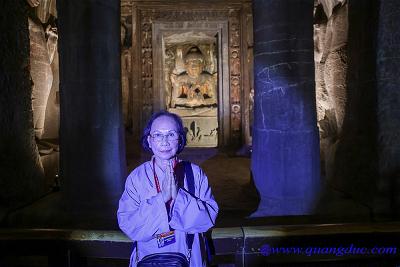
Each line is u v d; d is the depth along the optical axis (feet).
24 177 15.52
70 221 14.20
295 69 13.80
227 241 7.06
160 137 5.64
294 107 13.82
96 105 14.37
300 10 13.84
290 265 7.94
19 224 14.24
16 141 15.31
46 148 18.66
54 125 21.75
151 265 5.62
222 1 32.22
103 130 14.51
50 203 15.57
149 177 5.85
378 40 13.29
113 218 14.20
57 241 7.16
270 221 13.82
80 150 14.39
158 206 5.50
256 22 14.74
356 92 14.85
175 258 5.68
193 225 5.62
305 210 13.83
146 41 32.60
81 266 7.41
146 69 32.71
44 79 19.11
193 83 36.17
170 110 35.81
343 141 16.14
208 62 36.37
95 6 14.23
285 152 13.85
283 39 13.82
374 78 13.53
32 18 18.07
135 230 5.61
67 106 14.48
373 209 13.58
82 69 14.24
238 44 33.04
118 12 15.25
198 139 35.42
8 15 14.84
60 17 14.52
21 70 15.56
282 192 13.96
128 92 32.09
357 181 14.75
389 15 13.12
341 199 14.90
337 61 16.90
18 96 15.39
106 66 14.55
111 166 14.73
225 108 33.32
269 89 14.14
